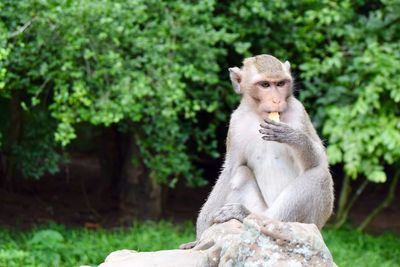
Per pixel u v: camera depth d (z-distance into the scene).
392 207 20.97
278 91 8.06
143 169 16.06
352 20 15.13
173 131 13.80
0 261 11.89
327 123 14.41
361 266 13.21
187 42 13.81
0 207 17.42
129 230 15.40
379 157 15.66
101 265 7.23
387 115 14.44
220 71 15.87
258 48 15.55
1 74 11.13
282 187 8.32
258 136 8.34
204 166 21.56
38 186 20.19
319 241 6.14
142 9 12.65
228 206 7.88
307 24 15.02
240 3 14.88
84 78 12.99
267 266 6.04
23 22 12.05
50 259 12.30
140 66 13.22
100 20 12.11
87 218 17.39
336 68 14.91
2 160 18.19
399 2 14.38
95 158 25.78
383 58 13.88
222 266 6.19
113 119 12.69
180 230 15.67
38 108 15.65
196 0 14.39
